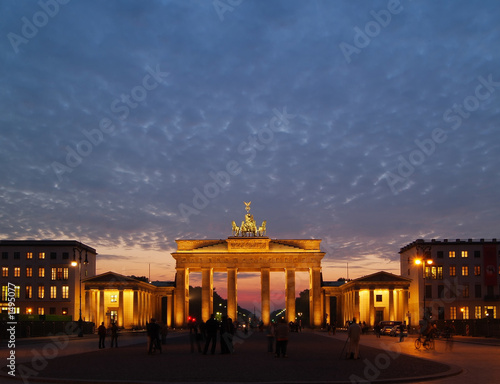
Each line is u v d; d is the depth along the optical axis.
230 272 165.50
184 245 168.50
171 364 42.12
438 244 149.88
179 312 164.38
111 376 33.72
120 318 153.50
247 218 171.62
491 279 147.12
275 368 38.59
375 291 166.25
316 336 109.81
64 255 151.00
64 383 31.38
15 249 150.88
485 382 31.47
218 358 48.53
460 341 82.81
